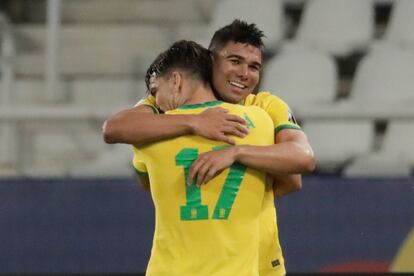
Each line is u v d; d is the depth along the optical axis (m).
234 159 9.63
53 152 20.84
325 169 20.98
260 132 10.09
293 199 16.97
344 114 18.11
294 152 9.81
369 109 18.05
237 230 9.81
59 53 22.78
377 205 16.89
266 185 10.55
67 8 25.08
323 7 24.39
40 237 17.42
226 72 10.29
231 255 9.72
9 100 22.36
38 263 17.41
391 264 16.81
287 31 24.81
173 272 9.71
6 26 23.83
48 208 17.47
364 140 21.19
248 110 10.21
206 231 9.73
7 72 22.59
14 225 17.45
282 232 16.94
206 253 9.70
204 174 9.56
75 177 17.92
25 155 20.45
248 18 24.09
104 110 18.59
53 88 21.78
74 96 22.95
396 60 23.14
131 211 17.39
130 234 17.34
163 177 9.91
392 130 21.47
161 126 9.84
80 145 21.03
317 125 21.30
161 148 9.91
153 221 17.33
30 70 23.30
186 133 9.84
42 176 19.27
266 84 22.97
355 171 20.56
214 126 9.77
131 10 25.05
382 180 16.94
